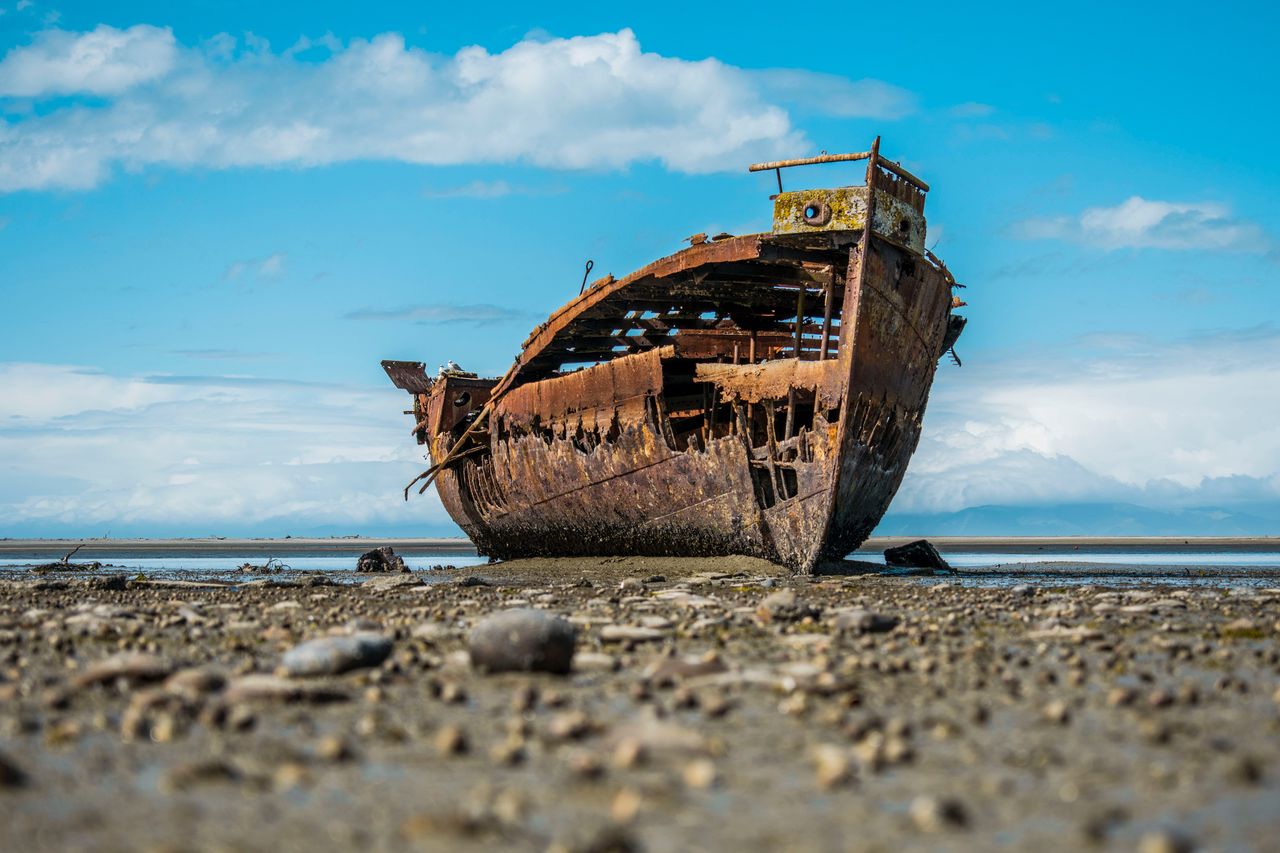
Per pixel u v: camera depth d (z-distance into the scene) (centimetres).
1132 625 1384
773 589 2153
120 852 470
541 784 584
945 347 3189
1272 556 6175
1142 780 595
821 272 2658
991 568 3644
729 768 619
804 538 2552
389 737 684
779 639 1203
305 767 614
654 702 812
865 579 2517
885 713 777
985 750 663
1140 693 848
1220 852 480
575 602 1797
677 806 545
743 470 2655
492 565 3972
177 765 621
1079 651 1110
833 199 2430
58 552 7200
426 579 3102
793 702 777
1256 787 581
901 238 2503
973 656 1058
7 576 3528
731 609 1566
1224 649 1124
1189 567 3844
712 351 3055
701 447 2947
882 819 526
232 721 714
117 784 582
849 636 1223
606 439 3078
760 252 2484
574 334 3312
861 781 593
